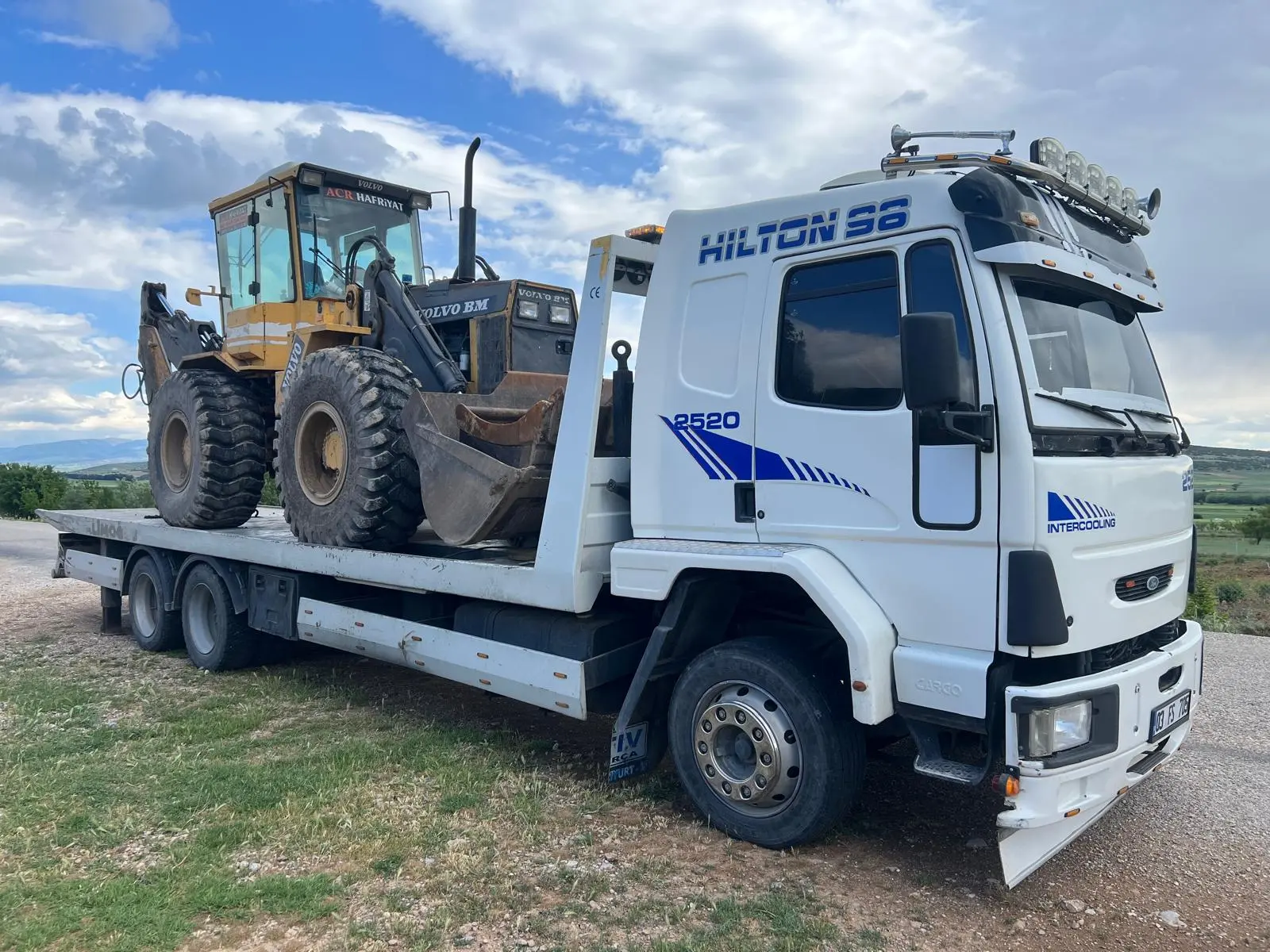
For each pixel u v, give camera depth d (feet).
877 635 11.38
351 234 26.78
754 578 13.02
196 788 14.79
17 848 12.78
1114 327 13.12
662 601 14.10
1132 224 13.91
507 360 20.79
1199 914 11.14
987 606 10.69
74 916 10.87
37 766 15.93
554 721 18.76
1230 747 17.48
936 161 12.30
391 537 19.19
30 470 92.68
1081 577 10.81
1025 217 10.98
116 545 29.68
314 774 15.33
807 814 12.12
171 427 26.53
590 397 14.46
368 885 11.64
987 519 10.62
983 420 10.57
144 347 32.19
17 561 50.08
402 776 15.37
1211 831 13.57
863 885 11.74
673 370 13.82
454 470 16.83
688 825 13.44
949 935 10.57
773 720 12.40
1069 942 10.49
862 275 12.00
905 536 11.35
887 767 16.24
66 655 25.91
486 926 10.66
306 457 20.54
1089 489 10.98
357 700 20.44
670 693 14.62
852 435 11.83
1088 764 10.70
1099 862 12.54
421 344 20.88
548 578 14.71
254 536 22.67
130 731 17.97
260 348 25.52
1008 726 10.42
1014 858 10.69
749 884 11.69
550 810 13.92
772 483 12.67
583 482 14.39
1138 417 12.62
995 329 10.75
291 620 20.79
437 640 16.89
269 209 26.48
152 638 26.03
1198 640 13.48
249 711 19.39
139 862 12.42
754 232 13.11
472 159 22.90
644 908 11.03
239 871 12.01
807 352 12.46
